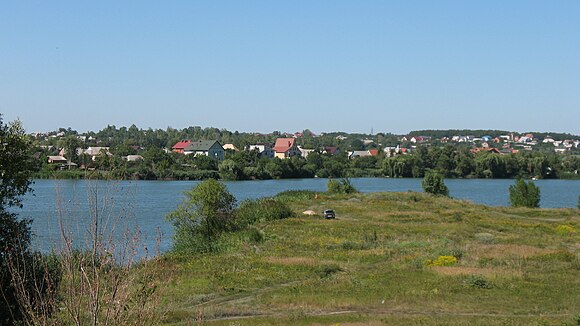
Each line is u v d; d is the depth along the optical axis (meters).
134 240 11.09
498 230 60.84
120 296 10.10
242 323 25.27
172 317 25.48
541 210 81.94
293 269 38.88
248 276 36.84
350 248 48.03
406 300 29.42
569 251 44.69
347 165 197.12
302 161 187.12
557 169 195.38
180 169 156.75
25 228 19.69
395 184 161.62
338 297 30.33
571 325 24.08
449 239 51.66
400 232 56.72
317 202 88.00
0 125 20.14
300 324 25.05
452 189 145.25
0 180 20.38
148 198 96.38
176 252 48.16
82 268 9.88
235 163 162.38
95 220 10.30
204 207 53.12
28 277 14.72
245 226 58.06
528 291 30.91
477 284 32.22
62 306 12.99
